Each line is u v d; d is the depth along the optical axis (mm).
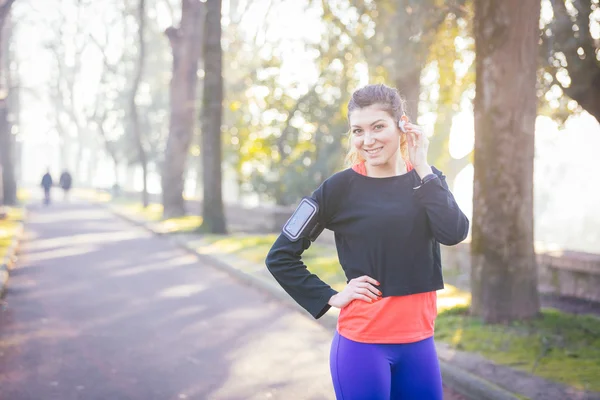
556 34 8164
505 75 7359
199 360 6566
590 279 9617
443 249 13109
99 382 5809
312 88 24031
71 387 5668
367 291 2588
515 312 7445
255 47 30500
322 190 2686
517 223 7473
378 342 2627
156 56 55812
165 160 29375
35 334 7629
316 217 2684
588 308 8914
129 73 55938
